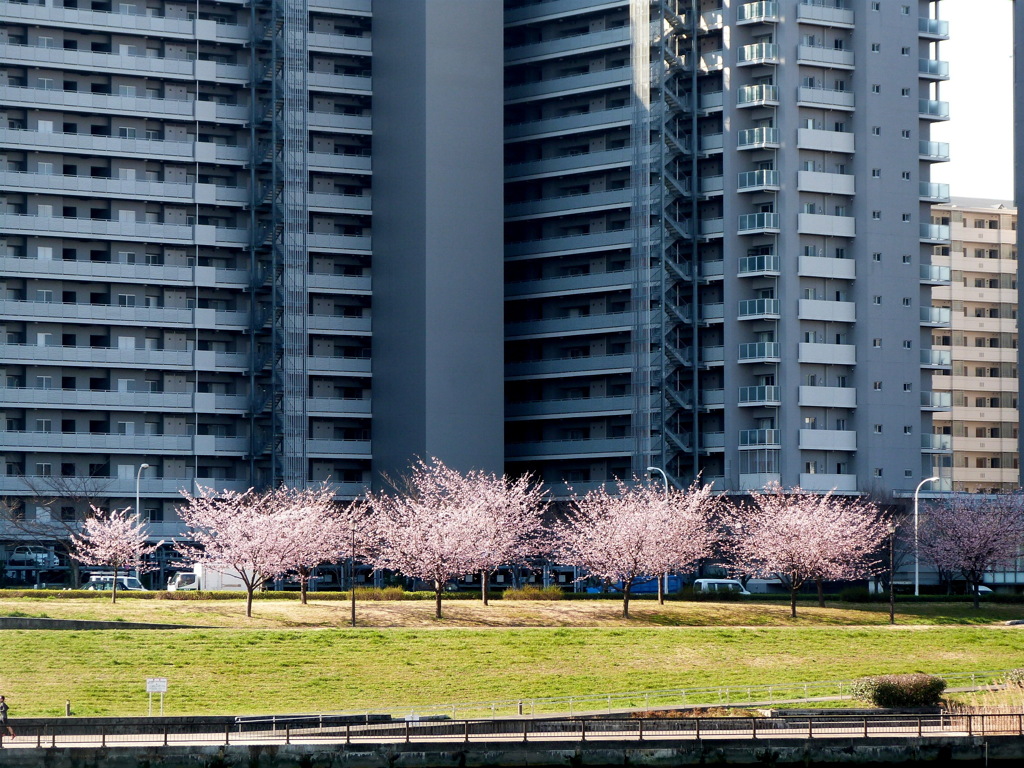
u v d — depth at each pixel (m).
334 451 162.75
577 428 165.50
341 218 166.38
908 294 165.62
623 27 163.62
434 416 157.38
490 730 75.38
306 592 121.38
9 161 159.00
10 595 117.12
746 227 160.88
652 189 160.62
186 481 159.62
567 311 167.12
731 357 161.25
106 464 159.38
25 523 151.00
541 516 151.88
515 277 170.00
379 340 163.88
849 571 126.94
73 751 69.38
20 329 158.50
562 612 115.06
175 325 161.62
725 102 162.38
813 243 162.62
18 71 160.38
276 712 82.56
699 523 127.19
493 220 161.50
